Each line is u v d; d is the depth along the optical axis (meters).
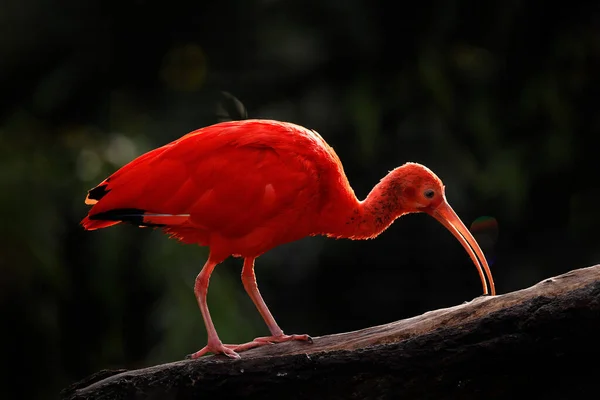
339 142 14.12
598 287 5.88
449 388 6.24
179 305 12.37
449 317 6.35
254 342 6.88
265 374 6.27
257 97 14.57
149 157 7.02
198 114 14.38
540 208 13.98
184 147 6.94
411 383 6.24
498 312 6.07
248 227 7.00
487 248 13.52
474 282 13.86
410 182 7.75
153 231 12.75
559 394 6.23
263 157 6.96
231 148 6.95
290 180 6.97
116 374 6.63
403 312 13.98
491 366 6.12
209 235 7.11
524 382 6.21
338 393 6.29
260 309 7.39
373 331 6.60
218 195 6.87
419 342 6.19
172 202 6.88
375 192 7.81
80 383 6.68
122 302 13.01
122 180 6.94
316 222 7.50
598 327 5.86
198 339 12.24
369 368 6.23
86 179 12.53
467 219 13.62
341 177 7.44
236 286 13.23
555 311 5.91
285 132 7.13
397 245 13.91
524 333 5.98
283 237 7.28
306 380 6.25
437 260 13.91
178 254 12.59
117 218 6.98
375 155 13.81
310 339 6.79
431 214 7.86
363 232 7.75
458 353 6.11
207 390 6.30
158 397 6.35
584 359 6.04
